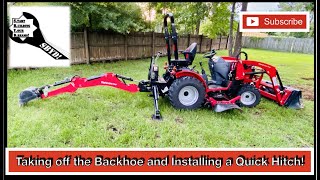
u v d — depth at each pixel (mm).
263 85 4461
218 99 3795
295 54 13547
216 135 2938
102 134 2850
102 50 8070
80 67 6871
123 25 7605
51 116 3225
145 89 3701
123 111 3520
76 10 6652
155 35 10016
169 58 3828
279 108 3945
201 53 13367
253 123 3354
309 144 2846
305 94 4918
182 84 3574
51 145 2652
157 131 3000
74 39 7168
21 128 2893
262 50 16172
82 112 3400
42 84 4766
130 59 9102
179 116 3461
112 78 3553
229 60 4020
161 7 9477
